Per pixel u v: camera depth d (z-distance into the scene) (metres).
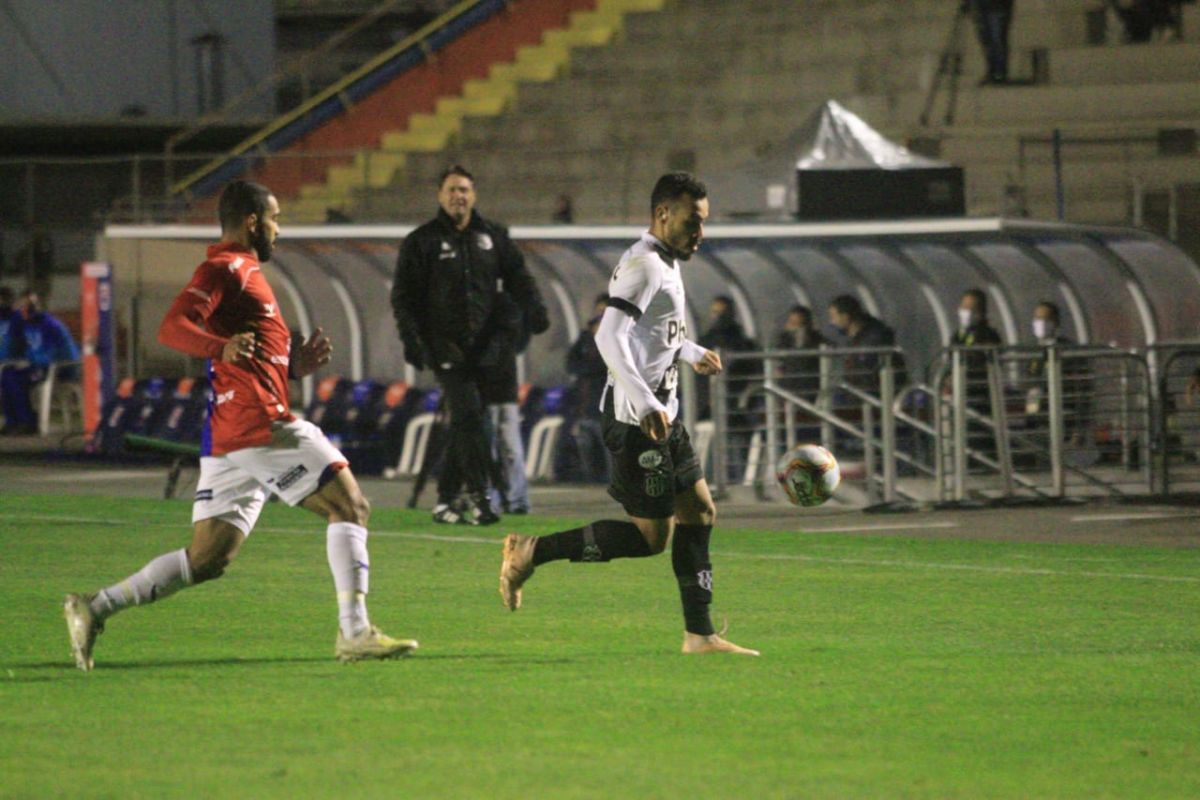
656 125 87.06
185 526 39.59
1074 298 54.34
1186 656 23.66
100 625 22.22
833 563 33.56
